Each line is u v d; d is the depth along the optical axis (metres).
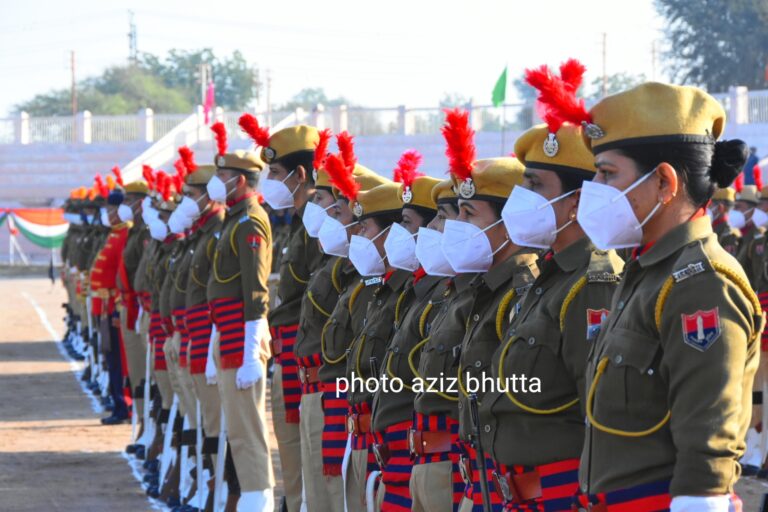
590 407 3.85
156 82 108.38
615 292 3.93
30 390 16.94
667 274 3.68
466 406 4.80
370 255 6.49
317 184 7.51
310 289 7.27
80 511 9.50
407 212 6.14
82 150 49.28
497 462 4.55
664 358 3.59
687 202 3.75
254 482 8.34
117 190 14.27
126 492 10.24
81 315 20.17
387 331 6.16
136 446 12.09
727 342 3.47
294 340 8.06
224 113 45.53
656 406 3.67
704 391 3.46
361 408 6.28
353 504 6.41
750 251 11.76
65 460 11.74
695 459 3.43
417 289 5.88
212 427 8.87
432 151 40.47
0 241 51.69
